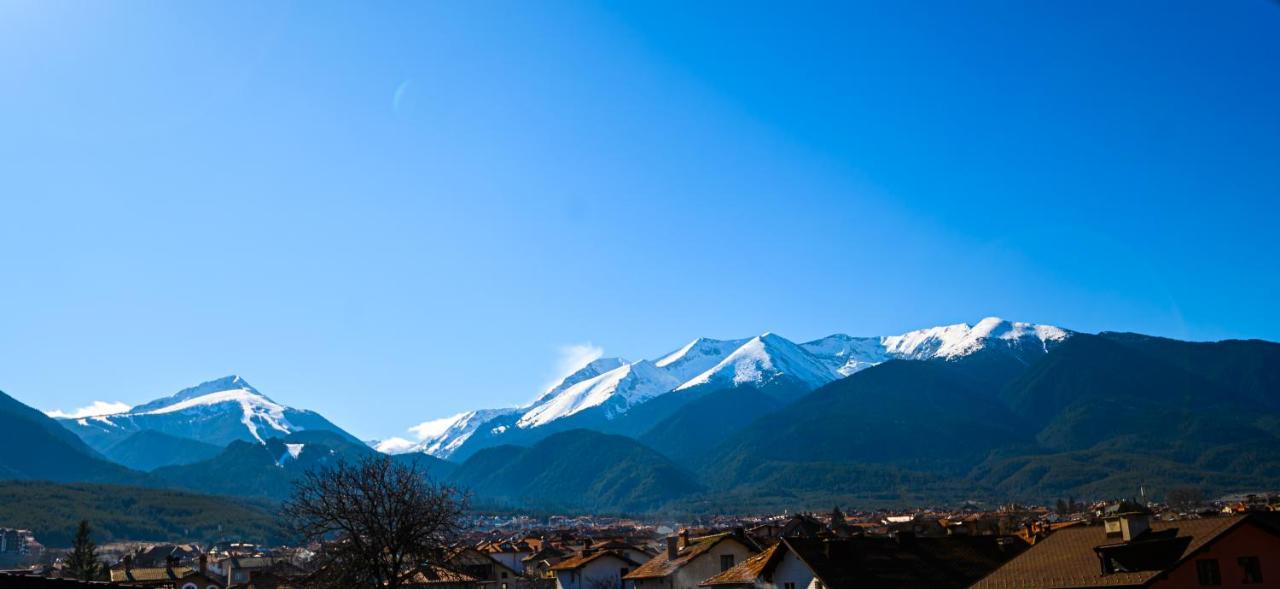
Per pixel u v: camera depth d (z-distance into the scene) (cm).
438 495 7625
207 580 12900
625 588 11081
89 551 14062
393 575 6931
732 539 9119
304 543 7144
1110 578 5781
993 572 6506
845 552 7594
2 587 3525
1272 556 5541
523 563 14775
